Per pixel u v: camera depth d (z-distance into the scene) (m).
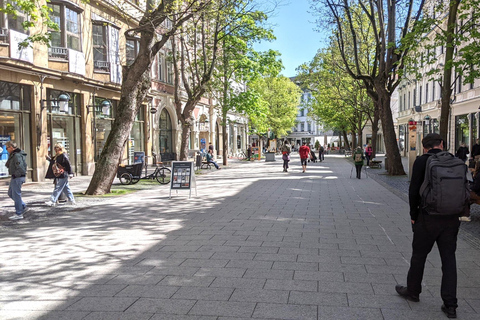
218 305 4.03
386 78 19.20
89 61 20.41
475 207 9.98
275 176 20.47
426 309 3.92
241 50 25.53
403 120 47.84
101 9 21.25
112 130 13.53
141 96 13.73
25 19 16.20
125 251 6.15
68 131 19.44
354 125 40.59
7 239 7.09
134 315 3.82
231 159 43.06
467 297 4.22
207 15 16.25
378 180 17.70
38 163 17.02
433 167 3.82
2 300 4.25
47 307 4.04
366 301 4.12
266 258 5.67
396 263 5.43
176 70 21.53
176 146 31.52
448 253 3.84
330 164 32.88
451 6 11.73
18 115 16.28
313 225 7.97
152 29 13.08
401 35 18.64
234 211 9.71
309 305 4.01
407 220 8.49
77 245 6.57
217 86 27.36
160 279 4.84
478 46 10.86
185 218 8.88
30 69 16.19
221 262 5.50
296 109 61.16
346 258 5.66
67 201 11.58
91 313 3.88
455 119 29.83
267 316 3.76
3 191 13.92
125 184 16.84
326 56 29.31
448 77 11.96
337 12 18.77
